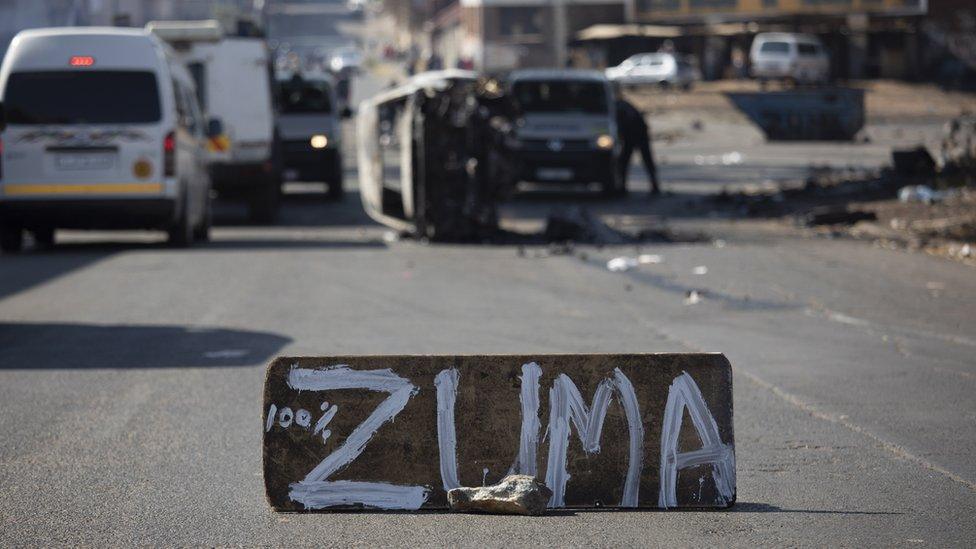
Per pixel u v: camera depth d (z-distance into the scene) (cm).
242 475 1417
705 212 5303
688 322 2584
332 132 6197
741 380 1973
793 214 4891
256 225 5209
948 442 1568
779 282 3172
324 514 1256
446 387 1271
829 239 4184
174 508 1284
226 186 5178
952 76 17562
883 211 4738
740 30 18362
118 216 3988
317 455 1266
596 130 6038
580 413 1272
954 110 12406
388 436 1266
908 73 17875
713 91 16000
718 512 1262
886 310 2728
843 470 1437
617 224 4831
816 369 2062
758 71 16250
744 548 1141
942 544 1157
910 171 5878
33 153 3962
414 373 1273
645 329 2494
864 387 1914
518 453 1269
